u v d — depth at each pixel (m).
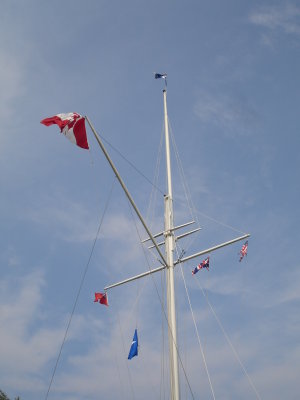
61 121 14.60
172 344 17.09
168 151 23.62
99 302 23.95
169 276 19.03
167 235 20.53
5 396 25.09
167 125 24.72
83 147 14.62
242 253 22.50
